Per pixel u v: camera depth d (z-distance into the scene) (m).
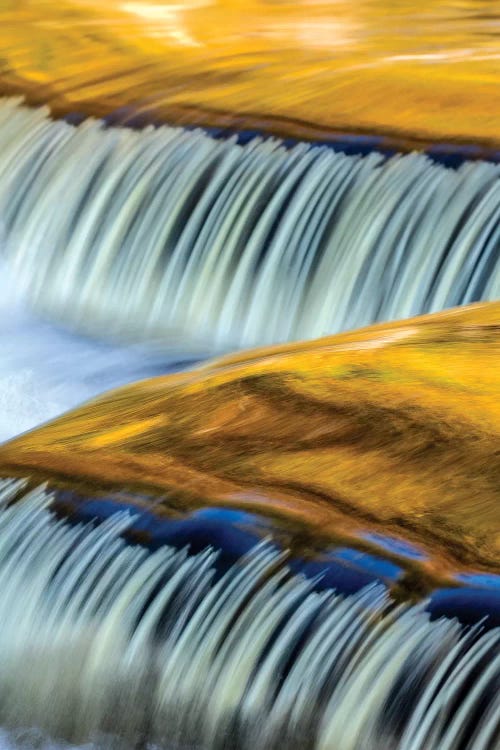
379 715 7.54
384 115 17.80
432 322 10.29
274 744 7.87
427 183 16.38
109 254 18.20
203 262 17.48
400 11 24.08
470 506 7.98
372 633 7.61
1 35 22.33
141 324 17.59
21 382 15.97
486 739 7.20
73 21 23.05
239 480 8.50
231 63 20.61
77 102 19.81
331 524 8.03
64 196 18.86
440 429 8.55
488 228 15.67
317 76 19.56
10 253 19.12
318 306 16.66
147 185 18.20
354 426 8.71
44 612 8.73
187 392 9.52
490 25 22.95
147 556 8.44
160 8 23.92
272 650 7.91
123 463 8.91
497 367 9.25
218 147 17.95
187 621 8.22
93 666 8.52
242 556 8.12
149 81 20.16
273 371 9.45
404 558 7.74
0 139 19.89
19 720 8.77
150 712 8.32
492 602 7.40
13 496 9.03
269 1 24.73
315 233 16.83
